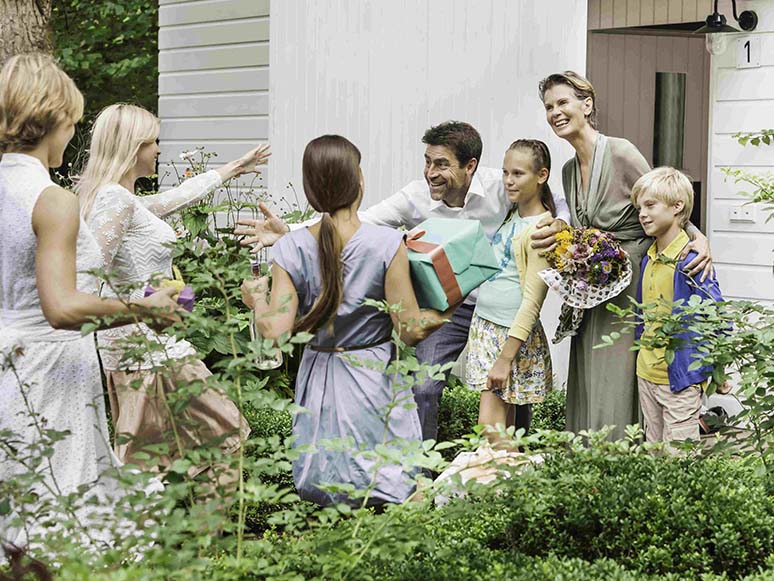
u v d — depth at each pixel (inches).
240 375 134.7
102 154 191.0
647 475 155.4
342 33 356.8
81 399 158.4
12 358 151.6
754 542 140.6
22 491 134.3
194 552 119.6
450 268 177.8
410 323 153.3
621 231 216.1
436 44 331.3
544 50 305.4
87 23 683.4
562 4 301.0
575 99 218.2
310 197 171.6
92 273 136.6
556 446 159.3
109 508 158.7
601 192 217.6
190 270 139.8
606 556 145.9
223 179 227.3
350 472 171.2
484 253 183.0
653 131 360.5
